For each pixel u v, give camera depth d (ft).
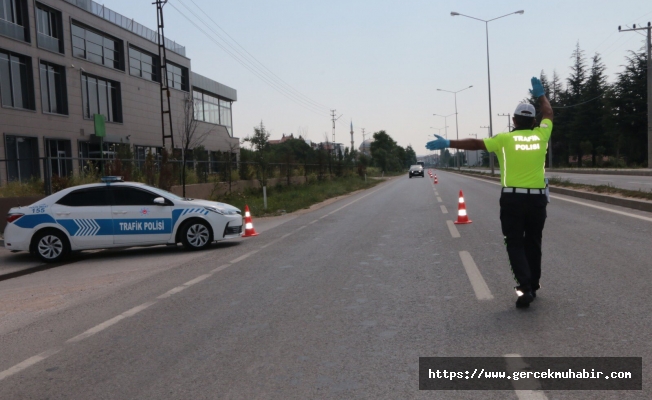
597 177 115.55
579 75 272.92
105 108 119.14
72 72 106.52
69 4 106.11
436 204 65.41
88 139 110.83
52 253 35.65
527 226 18.71
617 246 28.81
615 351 13.98
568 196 65.57
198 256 34.53
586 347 14.35
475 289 21.15
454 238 35.42
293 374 13.48
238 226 39.01
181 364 14.58
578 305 18.17
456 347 14.85
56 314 21.12
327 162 167.43
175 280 26.55
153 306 21.31
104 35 119.44
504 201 18.07
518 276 17.98
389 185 154.71
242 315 19.21
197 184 82.28
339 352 14.90
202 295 22.76
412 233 39.14
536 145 17.98
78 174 63.41
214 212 37.63
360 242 36.01
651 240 30.14
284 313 19.17
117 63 124.47
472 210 55.06
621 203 50.06
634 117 204.13
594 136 248.52
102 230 35.91
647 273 22.21
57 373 14.47
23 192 55.26
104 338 17.40
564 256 26.81
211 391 12.69
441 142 18.61
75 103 107.14
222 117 186.09
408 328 16.72
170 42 150.30
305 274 26.02
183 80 156.15
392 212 57.82
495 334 15.72
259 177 106.93
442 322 17.13
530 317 17.15
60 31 103.96
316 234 42.01
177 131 147.13
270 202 81.30
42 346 17.01
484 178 161.07
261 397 12.21
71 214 35.70
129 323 19.03
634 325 15.87
